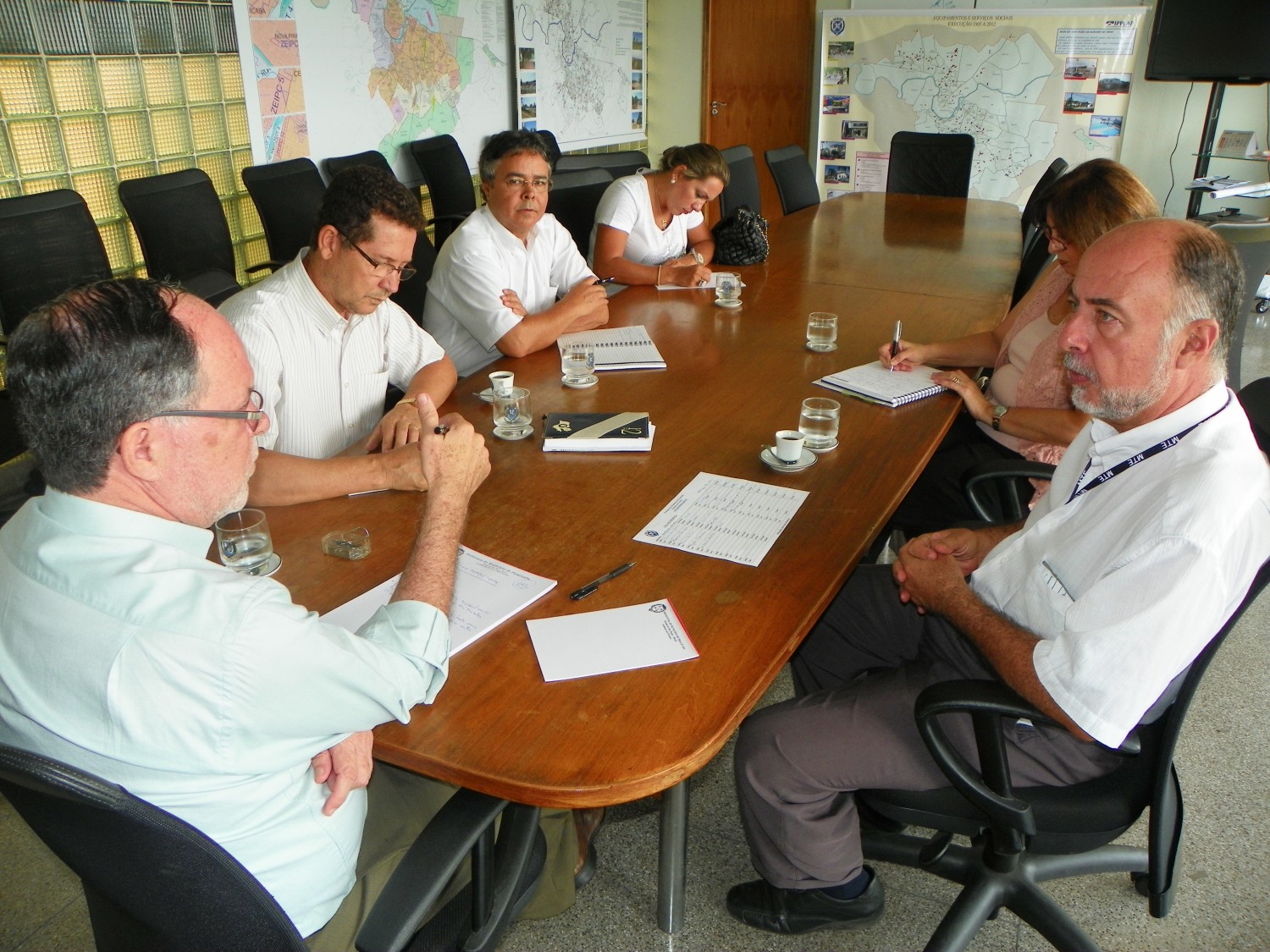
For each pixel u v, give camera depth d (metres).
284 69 4.20
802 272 3.34
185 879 0.80
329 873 1.03
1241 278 1.17
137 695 0.81
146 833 0.76
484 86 5.46
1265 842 1.82
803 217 4.45
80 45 3.38
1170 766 1.29
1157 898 1.36
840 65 6.55
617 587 1.36
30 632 0.83
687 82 7.18
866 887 1.54
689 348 2.46
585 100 6.43
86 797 0.72
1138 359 1.20
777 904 1.59
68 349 0.80
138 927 0.91
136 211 3.12
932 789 1.37
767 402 2.09
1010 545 1.44
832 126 6.72
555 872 1.43
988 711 1.19
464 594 1.33
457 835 0.96
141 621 0.82
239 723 0.85
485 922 1.04
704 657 1.21
